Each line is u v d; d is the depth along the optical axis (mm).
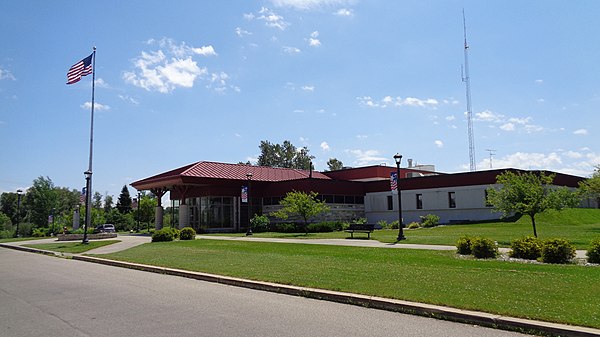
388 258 15367
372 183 46688
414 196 43312
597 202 55438
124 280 13320
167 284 12359
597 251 13375
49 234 54688
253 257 17234
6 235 74000
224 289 11383
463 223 37312
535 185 20422
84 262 19969
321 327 7234
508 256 15422
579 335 6320
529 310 7480
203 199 43781
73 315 8359
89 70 37719
